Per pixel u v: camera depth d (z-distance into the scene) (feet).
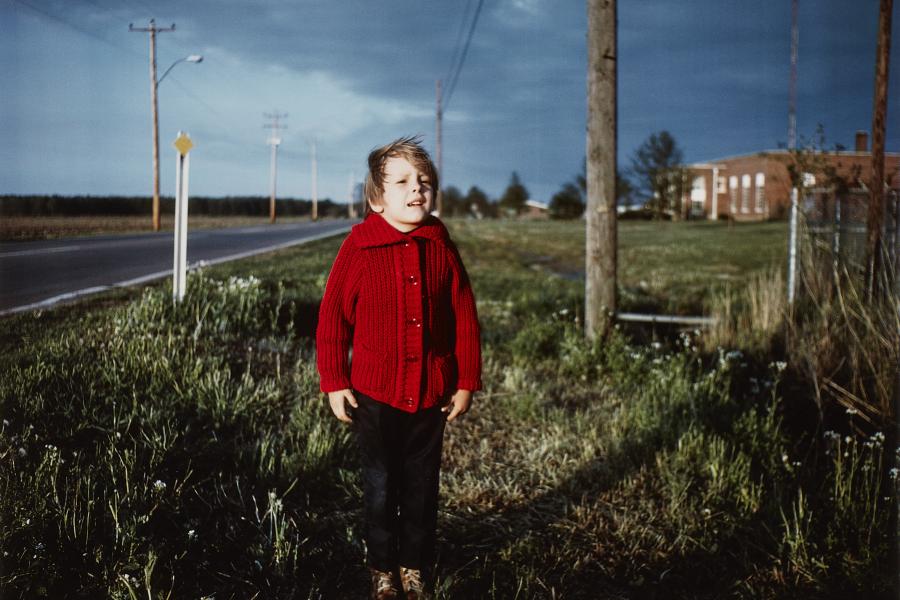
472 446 12.42
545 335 20.75
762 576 8.25
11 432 9.66
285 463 10.17
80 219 134.21
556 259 70.79
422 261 6.93
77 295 25.04
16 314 19.26
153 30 101.09
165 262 43.09
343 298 6.94
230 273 35.81
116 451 9.55
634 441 12.37
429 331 7.03
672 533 9.29
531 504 10.06
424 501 7.45
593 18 19.77
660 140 173.27
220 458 10.32
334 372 6.97
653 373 16.98
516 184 278.05
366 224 6.99
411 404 6.93
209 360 14.48
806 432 12.99
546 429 13.46
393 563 7.36
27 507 7.71
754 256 70.95
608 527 9.40
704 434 12.42
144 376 12.92
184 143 19.04
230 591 7.35
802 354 16.33
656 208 177.78
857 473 10.69
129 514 8.03
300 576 7.77
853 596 7.77
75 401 11.33
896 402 12.59
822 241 20.07
